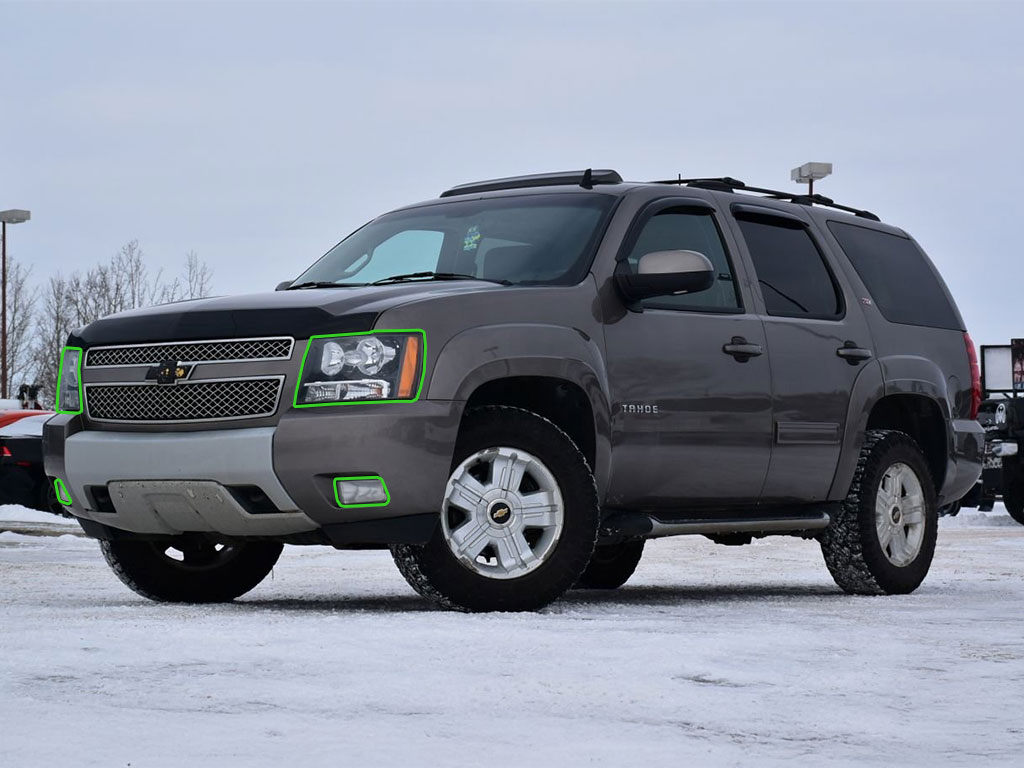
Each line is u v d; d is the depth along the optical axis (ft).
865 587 26.68
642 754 10.59
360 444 19.74
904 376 27.66
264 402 20.44
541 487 21.29
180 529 21.97
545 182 25.94
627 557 29.73
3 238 143.02
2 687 12.93
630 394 22.44
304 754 10.34
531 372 20.99
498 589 20.83
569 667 14.57
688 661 15.11
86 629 17.28
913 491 27.53
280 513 20.45
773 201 27.25
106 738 10.77
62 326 179.11
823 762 10.42
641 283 22.36
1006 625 19.38
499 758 10.36
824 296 26.86
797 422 25.16
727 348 24.02
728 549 45.24
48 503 62.03
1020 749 10.94
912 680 14.14
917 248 30.58
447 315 20.53
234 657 14.88
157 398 21.29
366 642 16.15
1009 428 69.00
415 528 20.08
